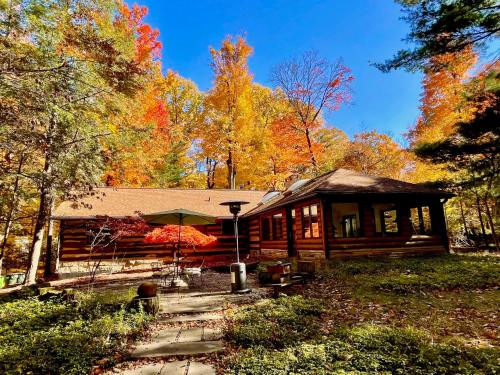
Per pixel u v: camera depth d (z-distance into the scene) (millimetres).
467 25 9906
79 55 8469
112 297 7344
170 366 4227
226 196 21094
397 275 8859
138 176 21188
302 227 13875
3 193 10734
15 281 14227
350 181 13156
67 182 8781
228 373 3854
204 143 23828
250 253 19188
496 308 5980
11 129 7184
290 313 5945
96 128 10578
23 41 7156
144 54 18625
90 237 15352
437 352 3945
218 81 23688
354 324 5324
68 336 5230
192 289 9391
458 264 9953
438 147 12211
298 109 25453
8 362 4375
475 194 14477
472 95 12297
